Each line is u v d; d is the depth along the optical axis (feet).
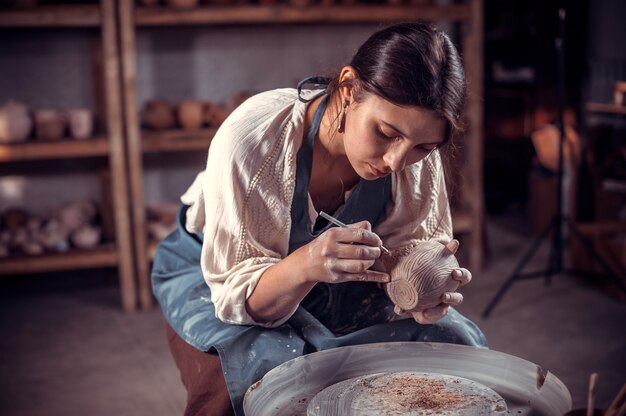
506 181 19.51
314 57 14.38
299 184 5.11
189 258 5.93
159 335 11.23
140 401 9.05
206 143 12.50
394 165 4.32
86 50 13.42
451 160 5.55
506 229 16.74
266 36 14.07
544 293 12.57
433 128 4.23
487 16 19.25
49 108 13.41
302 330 5.11
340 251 4.38
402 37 4.28
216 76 14.01
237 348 4.83
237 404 4.66
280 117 5.06
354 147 4.43
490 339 10.71
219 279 5.13
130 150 11.91
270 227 5.07
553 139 15.17
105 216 13.38
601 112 14.51
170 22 11.79
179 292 5.70
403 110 4.15
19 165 13.46
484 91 19.67
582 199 15.01
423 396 4.29
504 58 19.06
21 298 13.05
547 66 17.20
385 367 4.78
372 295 5.54
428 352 4.85
